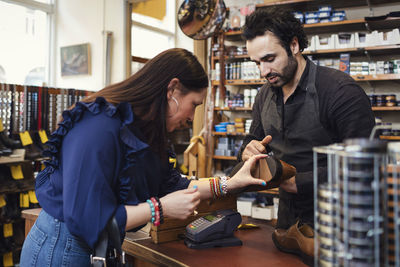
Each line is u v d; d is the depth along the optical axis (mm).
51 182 1177
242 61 4590
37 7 5094
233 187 1432
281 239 1401
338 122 1504
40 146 3807
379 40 3748
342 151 673
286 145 1700
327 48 3949
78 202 1000
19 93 3689
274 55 1505
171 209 1139
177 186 1453
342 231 703
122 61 5027
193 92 1237
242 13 4359
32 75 5117
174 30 6242
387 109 3719
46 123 3914
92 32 5172
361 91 1497
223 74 4453
